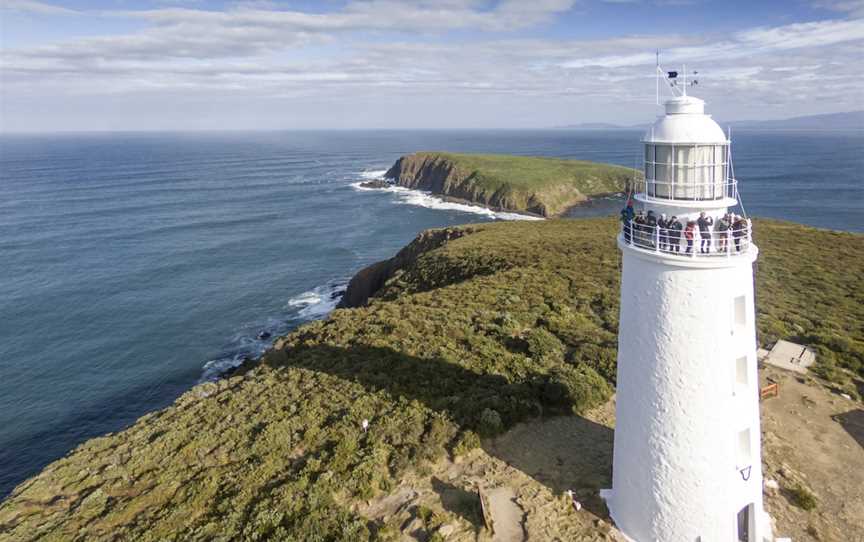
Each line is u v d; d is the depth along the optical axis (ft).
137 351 161.48
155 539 47.75
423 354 79.77
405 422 61.46
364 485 51.67
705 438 36.73
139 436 69.92
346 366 79.87
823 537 44.29
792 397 66.49
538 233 178.60
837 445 57.16
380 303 118.83
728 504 37.70
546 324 89.76
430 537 44.27
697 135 35.68
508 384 67.62
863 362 73.15
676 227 36.37
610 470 51.44
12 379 146.10
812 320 87.92
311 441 60.90
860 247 135.54
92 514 53.62
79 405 134.41
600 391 66.13
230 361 154.71
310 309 193.88
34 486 60.59
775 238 148.25
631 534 42.27
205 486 54.95
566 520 44.98
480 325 90.07
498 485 50.21
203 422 70.28
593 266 123.44
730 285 35.01
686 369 36.17
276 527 47.42
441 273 141.90
